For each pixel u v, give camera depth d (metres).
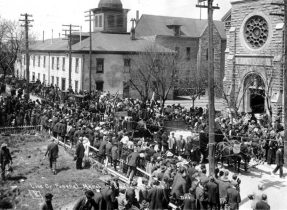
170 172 17.06
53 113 34.56
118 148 22.88
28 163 25.44
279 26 39.81
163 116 35.12
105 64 64.19
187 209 14.84
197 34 82.94
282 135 27.34
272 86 40.53
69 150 28.34
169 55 58.00
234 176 16.41
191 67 64.00
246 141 26.72
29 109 37.03
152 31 80.69
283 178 22.88
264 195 14.05
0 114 35.53
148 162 21.39
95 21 83.81
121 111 38.12
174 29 80.44
